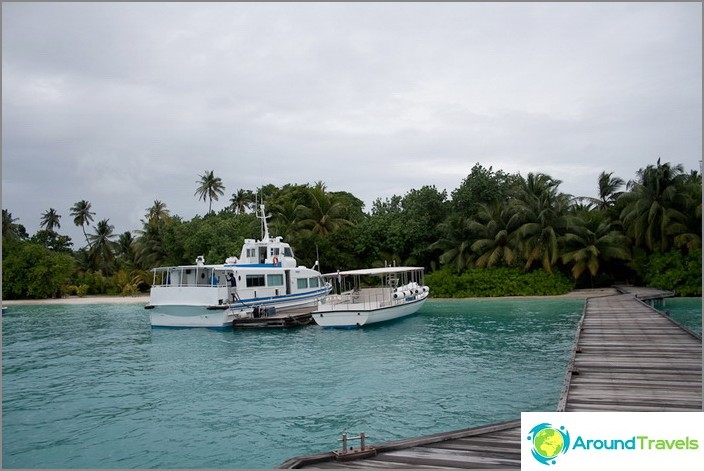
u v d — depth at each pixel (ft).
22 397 49.44
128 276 203.41
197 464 32.68
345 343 74.84
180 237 175.63
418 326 89.66
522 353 63.57
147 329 100.12
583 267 131.85
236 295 94.94
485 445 26.61
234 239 166.61
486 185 146.20
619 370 41.98
